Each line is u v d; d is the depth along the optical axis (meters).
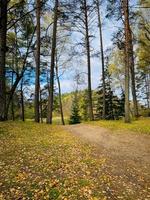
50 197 7.14
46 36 27.94
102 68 34.97
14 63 33.16
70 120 57.62
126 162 11.13
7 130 16.47
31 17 27.44
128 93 24.84
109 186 8.33
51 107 26.38
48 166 9.82
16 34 31.28
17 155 11.08
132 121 25.59
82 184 8.20
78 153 12.25
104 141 16.03
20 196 7.20
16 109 45.84
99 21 34.16
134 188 8.30
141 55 34.34
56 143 14.16
